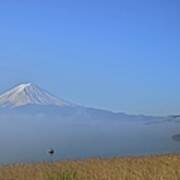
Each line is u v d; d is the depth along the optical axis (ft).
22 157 525.75
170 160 215.31
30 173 187.32
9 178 179.63
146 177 175.22
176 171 183.83
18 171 193.06
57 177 131.64
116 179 174.50
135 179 174.19
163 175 177.58
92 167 198.08
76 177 133.90
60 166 205.57
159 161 213.66
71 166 204.64
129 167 196.95
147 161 215.31
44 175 175.11
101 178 173.06
